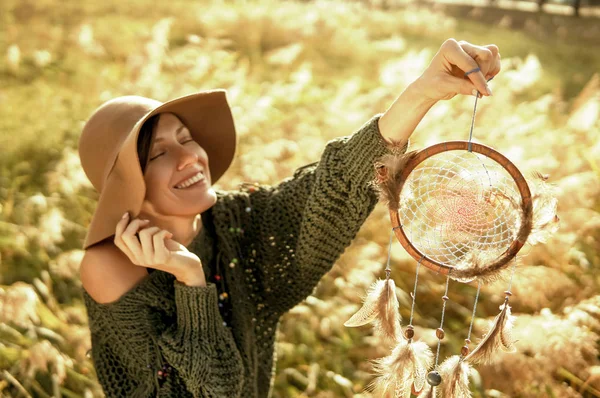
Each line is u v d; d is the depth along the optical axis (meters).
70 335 3.16
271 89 5.85
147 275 2.08
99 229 2.01
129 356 2.05
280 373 3.26
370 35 11.72
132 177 1.93
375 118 1.99
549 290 3.45
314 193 2.11
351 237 2.15
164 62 6.13
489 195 1.78
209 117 2.26
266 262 2.32
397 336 1.89
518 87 5.59
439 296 3.76
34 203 4.27
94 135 2.08
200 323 1.99
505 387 2.84
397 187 1.79
